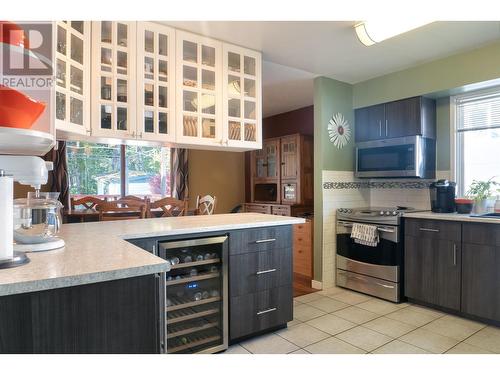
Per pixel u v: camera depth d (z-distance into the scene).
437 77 3.30
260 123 3.09
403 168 3.52
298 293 3.61
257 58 3.06
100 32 2.26
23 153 1.79
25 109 1.22
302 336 2.52
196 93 2.71
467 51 3.08
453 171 3.50
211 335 2.35
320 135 3.79
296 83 4.06
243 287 2.39
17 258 1.21
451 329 2.64
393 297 3.27
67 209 4.21
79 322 1.08
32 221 1.45
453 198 3.23
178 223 2.41
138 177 5.04
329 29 2.63
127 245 1.56
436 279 3.02
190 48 2.72
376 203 4.23
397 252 3.25
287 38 2.80
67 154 4.51
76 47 2.12
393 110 3.66
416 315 2.95
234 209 5.57
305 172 4.86
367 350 2.28
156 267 1.19
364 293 3.55
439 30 2.65
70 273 1.07
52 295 1.04
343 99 3.99
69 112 1.99
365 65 3.45
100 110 2.25
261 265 2.49
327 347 2.34
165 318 2.01
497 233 2.63
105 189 4.79
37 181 1.51
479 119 3.33
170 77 2.56
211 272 2.32
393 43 2.91
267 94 4.55
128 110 2.37
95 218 3.53
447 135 3.55
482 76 2.98
